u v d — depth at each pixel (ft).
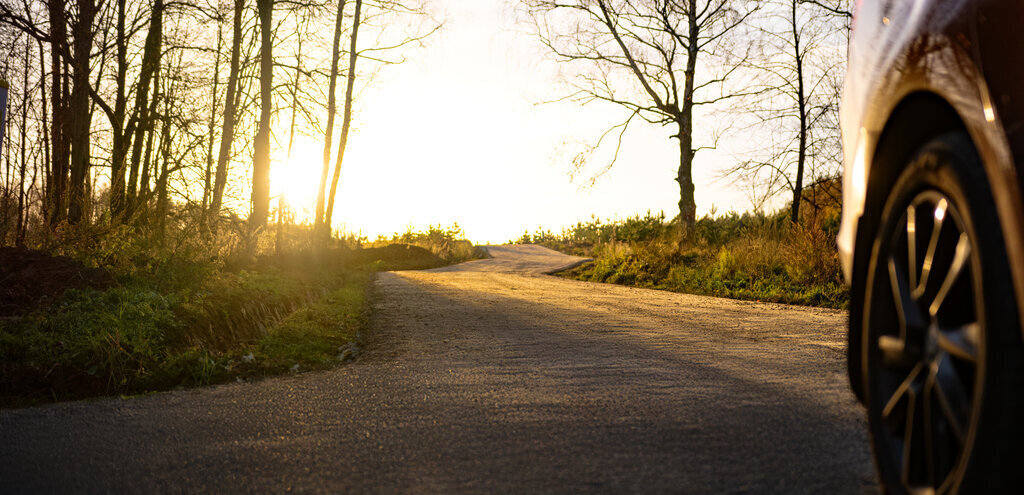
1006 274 4.73
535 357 20.18
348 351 22.68
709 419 11.44
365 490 8.42
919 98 5.97
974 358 5.04
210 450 10.66
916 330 6.00
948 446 5.60
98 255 27.32
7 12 38.17
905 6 6.63
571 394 14.21
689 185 87.86
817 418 11.27
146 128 50.08
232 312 24.17
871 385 6.79
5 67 39.65
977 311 4.98
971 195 5.11
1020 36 4.61
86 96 42.96
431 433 11.26
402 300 42.52
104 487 8.88
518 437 10.73
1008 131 4.60
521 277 77.10
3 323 18.49
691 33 84.79
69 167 41.88
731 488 7.98
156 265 28.14
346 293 42.60
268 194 54.54
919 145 6.29
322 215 82.99
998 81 4.75
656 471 8.72
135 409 14.20
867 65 7.38
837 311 35.24
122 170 33.55
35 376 16.03
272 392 15.94
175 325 20.25
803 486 7.97
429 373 17.87
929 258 5.82
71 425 12.72
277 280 35.83
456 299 43.32
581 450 9.83
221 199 53.36
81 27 42.01
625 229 123.44
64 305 20.63
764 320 30.19
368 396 14.93
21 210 37.63
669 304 39.81
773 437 10.14
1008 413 4.64
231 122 55.42
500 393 14.64
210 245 32.94
